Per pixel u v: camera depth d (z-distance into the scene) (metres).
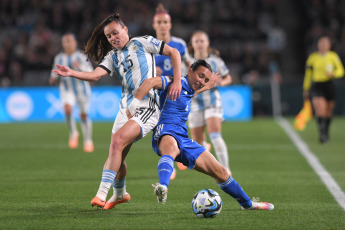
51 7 80.50
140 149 40.53
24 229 16.94
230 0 82.25
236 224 17.77
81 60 40.22
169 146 18.19
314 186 25.98
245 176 29.05
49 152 38.97
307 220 18.47
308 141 45.47
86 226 17.31
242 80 70.75
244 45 78.31
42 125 59.97
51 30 78.38
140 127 18.92
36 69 73.44
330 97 45.28
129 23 77.94
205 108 28.80
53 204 21.22
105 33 19.45
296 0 87.12
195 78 19.33
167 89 19.05
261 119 65.56
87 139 39.84
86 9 79.38
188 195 23.72
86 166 32.59
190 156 18.44
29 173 29.86
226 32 79.62
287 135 49.59
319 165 32.94
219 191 24.72
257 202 20.33
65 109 40.41
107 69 19.62
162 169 17.58
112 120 65.00
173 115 19.12
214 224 17.73
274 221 18.27
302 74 82.38
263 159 35.66
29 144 43.78
